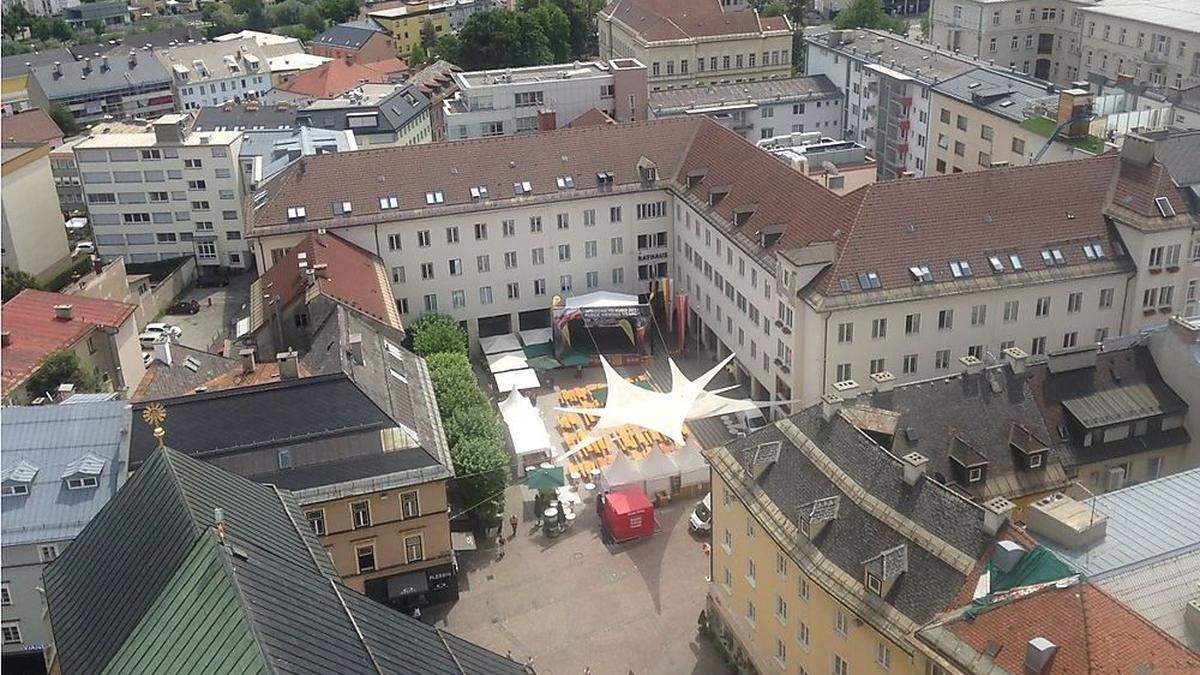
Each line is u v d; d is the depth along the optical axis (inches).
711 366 5017.2
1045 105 5565.9
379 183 4940.9
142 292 6067.9
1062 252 4035.4
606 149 5231.3
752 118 7017.7
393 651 1967.3
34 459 3134.8
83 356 4392.2
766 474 2844.5
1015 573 2175.2
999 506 2267.5
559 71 7086.6
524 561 3695.9
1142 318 4126.5
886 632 2290.8
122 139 6688.0
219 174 6555.1
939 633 2137.1
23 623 3107.8
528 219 5064.0
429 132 7790.4
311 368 3742.6
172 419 3233.3
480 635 3348.9
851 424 2748.5
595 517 3922.2
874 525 2493.8
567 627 3373.5
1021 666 1977.1
